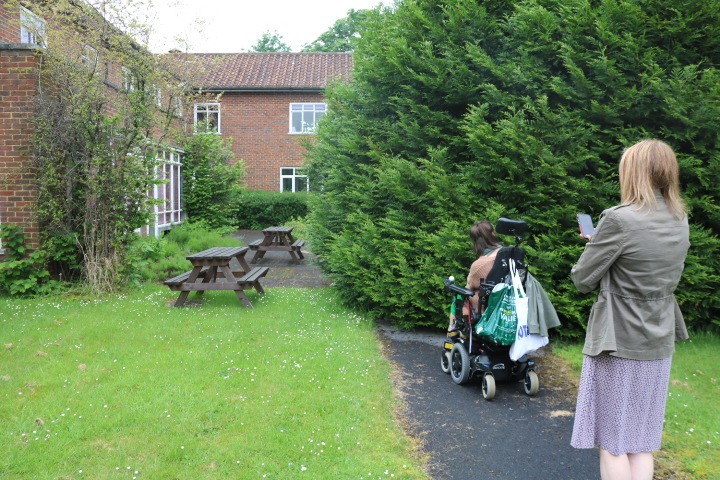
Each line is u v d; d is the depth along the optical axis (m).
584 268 2.81
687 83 6.22
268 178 26.53
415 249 7.18
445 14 7.46
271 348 6.07
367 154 7.61
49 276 8.95
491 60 6.87
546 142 6.61
